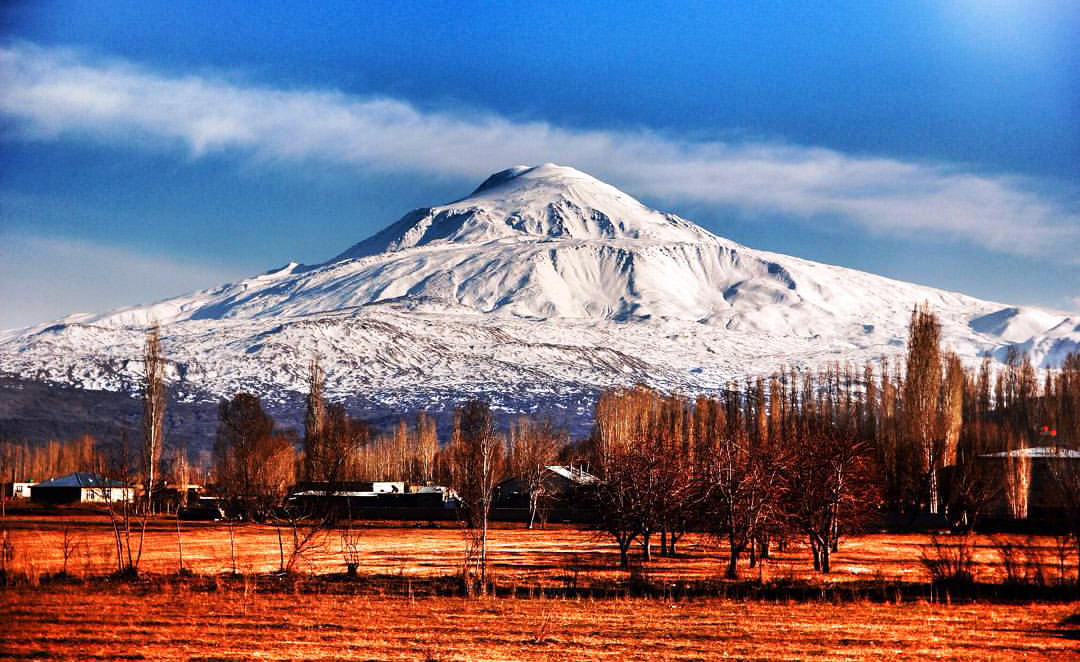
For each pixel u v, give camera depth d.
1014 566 73.06
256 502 106.75
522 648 49.69
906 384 137.75
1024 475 126.75
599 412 185.12
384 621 56.44
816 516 85.81
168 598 63.78
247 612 58.84
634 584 71.69
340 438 146.62
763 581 74.62
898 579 76.19
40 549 94.94
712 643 51.41
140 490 148.12
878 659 48.22
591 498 94.44
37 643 49.66
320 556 93.62
